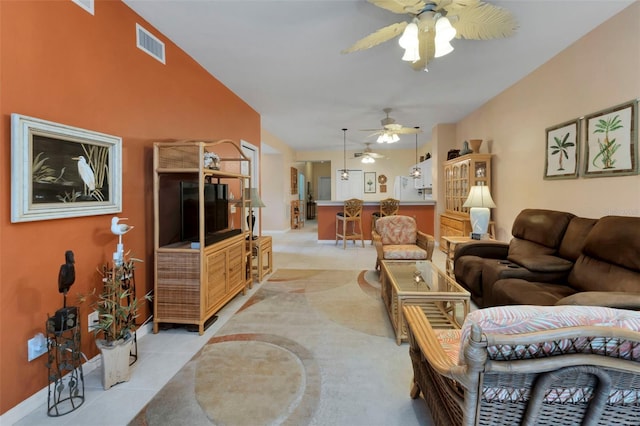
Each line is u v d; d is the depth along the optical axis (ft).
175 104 9.41
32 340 5.31
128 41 7.47
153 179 8.32
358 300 10.62
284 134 23.73
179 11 7.68
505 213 13.88
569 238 8.59
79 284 6.23
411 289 7.98
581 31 8.86
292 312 9.57
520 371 2.75
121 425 4.97
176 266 8.14
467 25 6.66
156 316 8.21
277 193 27.94
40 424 4.99
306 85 12.95
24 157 5.05
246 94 14.11
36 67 5.33
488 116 15.30
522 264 8.38
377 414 5.20
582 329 2.68
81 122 6.21
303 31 8.65
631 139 7.68
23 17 5.13
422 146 29.63
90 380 6.14
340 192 32.32
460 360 3.21
